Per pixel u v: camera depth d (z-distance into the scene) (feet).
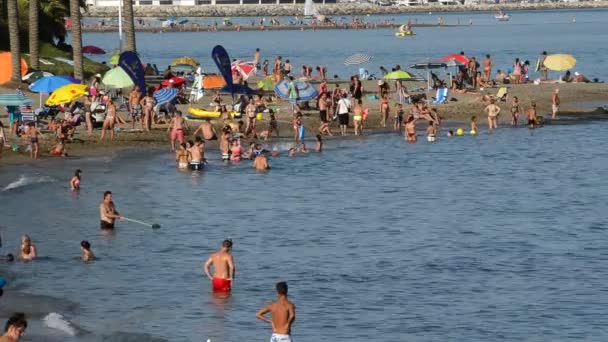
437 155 431.84
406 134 463.01
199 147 390.42
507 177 388.16
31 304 224.12
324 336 207.62
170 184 363.76
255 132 452.76
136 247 276.21
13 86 514.68
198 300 229.66
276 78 563.07
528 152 440.45
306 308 225.56
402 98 539.29
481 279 248.93
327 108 475.31
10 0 517.96
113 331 207.62
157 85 570.87
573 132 490.08
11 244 275.39
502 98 558.56
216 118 470.80
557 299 232.32
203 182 369.50
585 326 214.48
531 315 221.25
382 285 243.40
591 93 596.29
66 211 315.58
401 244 284.20
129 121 461.37
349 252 274.98
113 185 356.38
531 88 608.19
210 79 533.55
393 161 418.10
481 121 517.96
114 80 449.89
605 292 237.45
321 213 324.19
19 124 422.82
